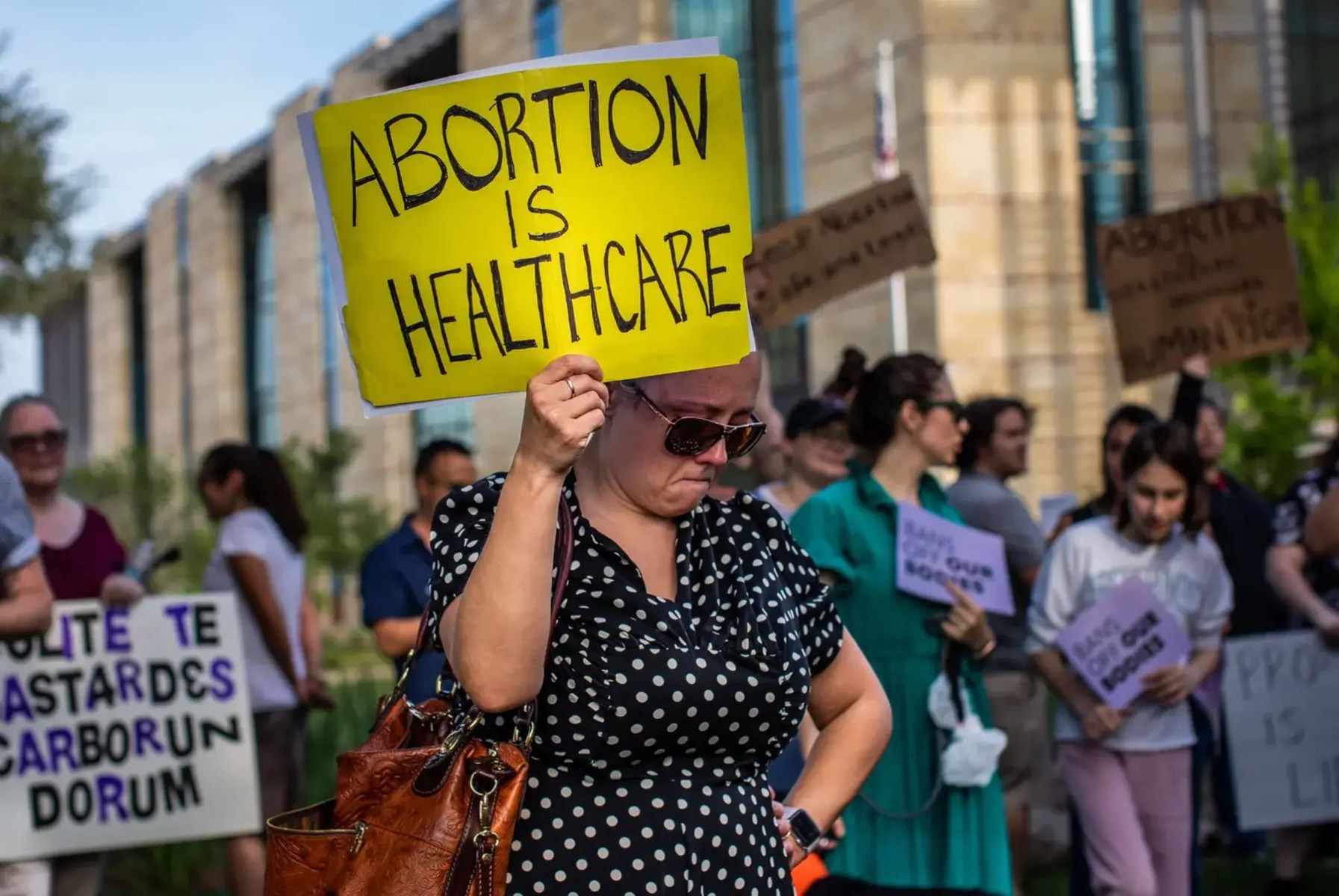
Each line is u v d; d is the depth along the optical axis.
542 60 3.44
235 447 9.41
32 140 28.58
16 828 8.27
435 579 3.61
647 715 3.46
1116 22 29.50
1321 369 19.09
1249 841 11.14
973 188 28.61
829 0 30.17
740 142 3.50
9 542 6.52
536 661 3.26
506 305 3.42
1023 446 9.02
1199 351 10.04
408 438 48.88
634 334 3.43
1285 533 9.64
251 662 9.20
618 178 3.44
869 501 6.80
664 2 33.16
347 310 3.51
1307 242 19.56
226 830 8.78
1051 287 28.86
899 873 6.51
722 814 3.55
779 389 31.36
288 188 53.78
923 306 28.58
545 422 3.21
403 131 3.46
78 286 30.81
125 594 8.60
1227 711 9.75
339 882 3.40
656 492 3.60
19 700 8.39
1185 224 10.05
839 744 4.14
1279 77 30.41
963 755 6.36
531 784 3.49
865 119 29.41
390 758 3.46
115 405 73.69
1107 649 7.36
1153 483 7.42
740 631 3.62
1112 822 7.27
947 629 6.59
